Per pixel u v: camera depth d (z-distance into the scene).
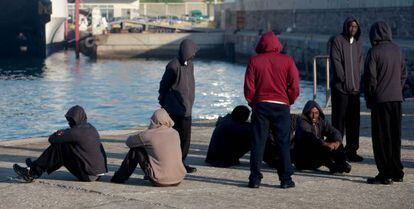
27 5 105.62
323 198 12.37
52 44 127.62
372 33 13.48
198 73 94.31
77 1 124.19
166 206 11.70
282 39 100.62
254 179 13.20
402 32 85.81
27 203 11.98
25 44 113.75
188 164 16.06
